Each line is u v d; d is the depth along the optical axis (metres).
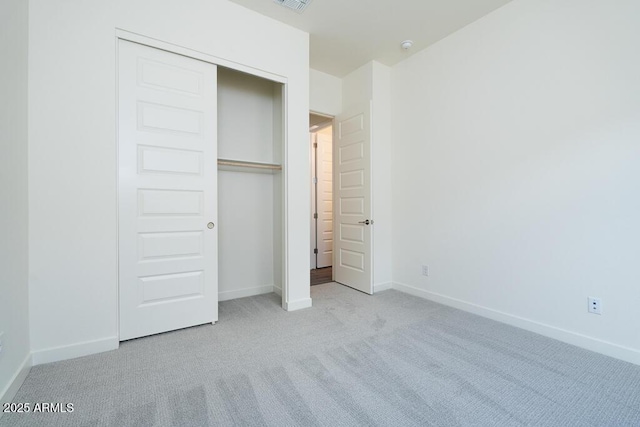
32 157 1.79
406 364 1.87
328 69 3.80
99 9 2.00
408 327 2.46
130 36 2.11
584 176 2.10
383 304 3.09
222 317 2.70
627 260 1.91
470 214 2.84
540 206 2.33
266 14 2.69
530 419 1.38
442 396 1.55
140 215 2.20
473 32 2.80
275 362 1.89
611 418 1.39
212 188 2.52
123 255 2.13
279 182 3.39
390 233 3.72
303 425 1.33
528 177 2.40
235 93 3.28
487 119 2.69
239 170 3.30
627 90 1.91
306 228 2.99
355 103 3.81
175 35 2.28
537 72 2.34
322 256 5.16
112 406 1.45
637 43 1.87
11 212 1.54
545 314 2.30
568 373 1.76
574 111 2.14
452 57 2.99
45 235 1.83
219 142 3.17
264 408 1.45
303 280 2.97
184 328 2.41
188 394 1.56
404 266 3.56
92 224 1.98
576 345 2.12
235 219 3.31
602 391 1.59
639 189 1.86
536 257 2.36
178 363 1.87
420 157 3.34
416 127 3.39
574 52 2.14
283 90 2.89
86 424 1.33
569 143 2.17
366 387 1.62
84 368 1.80
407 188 3.51
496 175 2.62
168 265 2.33
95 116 1.98
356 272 3.70
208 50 2.43
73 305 1.92
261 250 3.49
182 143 2.37
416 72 3.38
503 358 1.94
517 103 2.47
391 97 3.72
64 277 1.89
